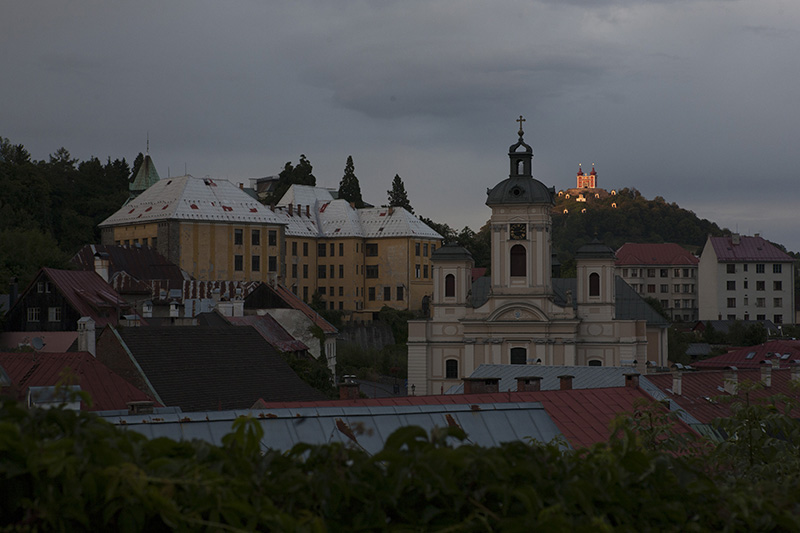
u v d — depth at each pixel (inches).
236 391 2583.7
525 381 2240.4
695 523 439.5
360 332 7352.4
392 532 387.9
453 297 4894.2
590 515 412.2
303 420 1116.5
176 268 6392.7
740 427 878.4
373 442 1121.4
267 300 5270.7
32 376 2180.1
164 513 357.7
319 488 391.2
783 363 4037.9
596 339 4783.5
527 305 4702.3
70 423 369.4
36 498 345.7
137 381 2456.9
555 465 437.1
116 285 5452.8
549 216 4803.2
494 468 402.6
